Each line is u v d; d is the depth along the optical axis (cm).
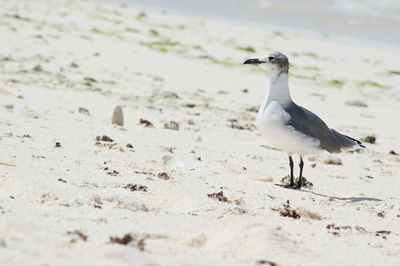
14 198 814
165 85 2119
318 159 1438
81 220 737
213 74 2431
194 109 1830
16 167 988
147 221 783
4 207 743
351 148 1177
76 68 2141
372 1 4959
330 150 1141
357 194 1151
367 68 2961
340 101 2264
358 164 1462
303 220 908
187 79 2281
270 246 720
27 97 1638
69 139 1276
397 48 3528
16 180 877
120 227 732
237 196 977
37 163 1037
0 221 661
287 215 919
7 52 2192
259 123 1130
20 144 1170
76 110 1578
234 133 1609
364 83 2636
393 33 3934
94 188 924
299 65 2892
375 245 824
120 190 922
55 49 2397
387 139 1783
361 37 3806
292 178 1143
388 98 2405
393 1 4969
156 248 667
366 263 749
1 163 1001
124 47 2702
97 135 1352
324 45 3441
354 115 2069
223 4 4744
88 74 2075
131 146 1286
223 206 891
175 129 1554
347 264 734
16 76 1869
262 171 1252
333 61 3056
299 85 2477
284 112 1099
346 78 2711
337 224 916
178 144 1391
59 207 779
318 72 2786
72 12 3512
